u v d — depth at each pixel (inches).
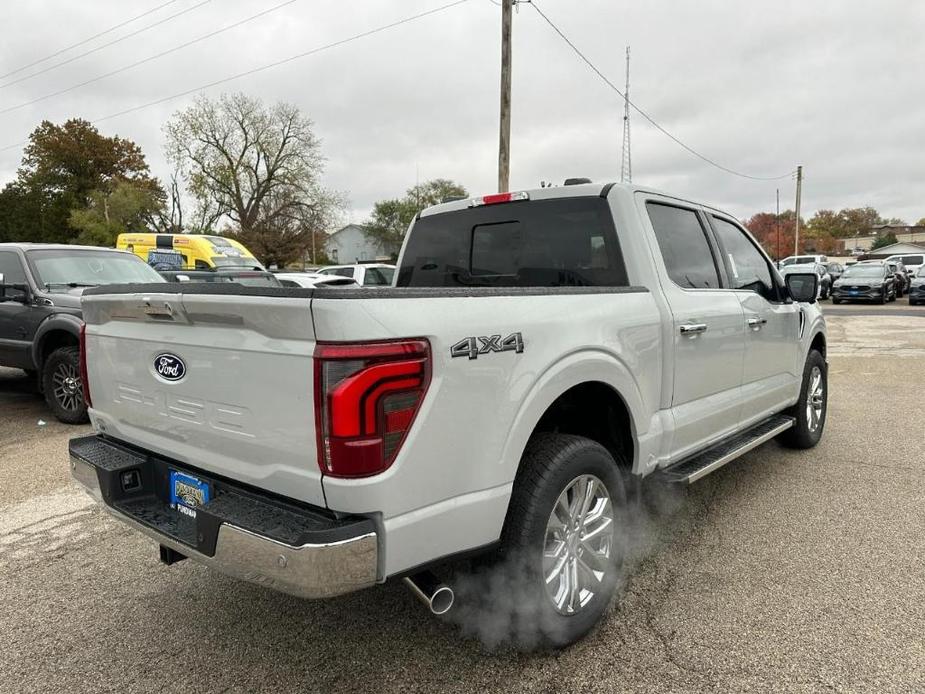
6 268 285.1
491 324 89.0
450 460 84.6
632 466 121.2
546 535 99.7
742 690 94.8
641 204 134.3
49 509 176.1
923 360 408.8
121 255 321.7
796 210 1712.6
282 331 79.8
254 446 86.0
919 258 1469.0
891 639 106.3
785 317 183.9
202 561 88.9
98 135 2333.9
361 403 75.7
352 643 109.7
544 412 102.3
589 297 109.9
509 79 633.0
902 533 147.8
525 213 145.3
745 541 145.8
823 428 231.5
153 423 103.3
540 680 98.3
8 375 404.8
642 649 105.6
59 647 110.7
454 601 107.3
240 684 99.7
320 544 75.4
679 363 130.9
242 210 1867.6
